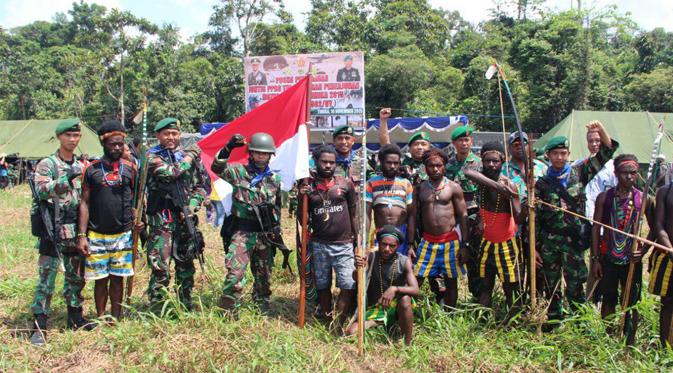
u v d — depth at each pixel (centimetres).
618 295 518
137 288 638
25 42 8456
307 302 605
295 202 584
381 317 497
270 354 429
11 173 2338
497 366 432
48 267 476
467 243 535
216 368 404
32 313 529
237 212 518
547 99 3653
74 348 446
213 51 5503
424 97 4094
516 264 516
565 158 509
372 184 546
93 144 2452
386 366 439
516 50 4047
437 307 515
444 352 452
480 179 504
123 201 495
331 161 518
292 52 4744
